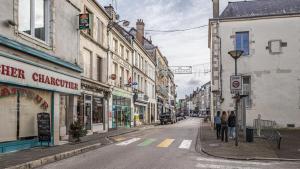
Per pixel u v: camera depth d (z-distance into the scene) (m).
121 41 32.12
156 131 26.97
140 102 41.41
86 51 22.91
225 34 25.42
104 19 26.59
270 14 24.86
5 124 12.12
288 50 24.62
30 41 13.51
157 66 57.38
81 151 13.59
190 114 126.81
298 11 25.36
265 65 24.72
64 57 16.75
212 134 22.33
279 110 24.34
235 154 12.84
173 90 92.75
